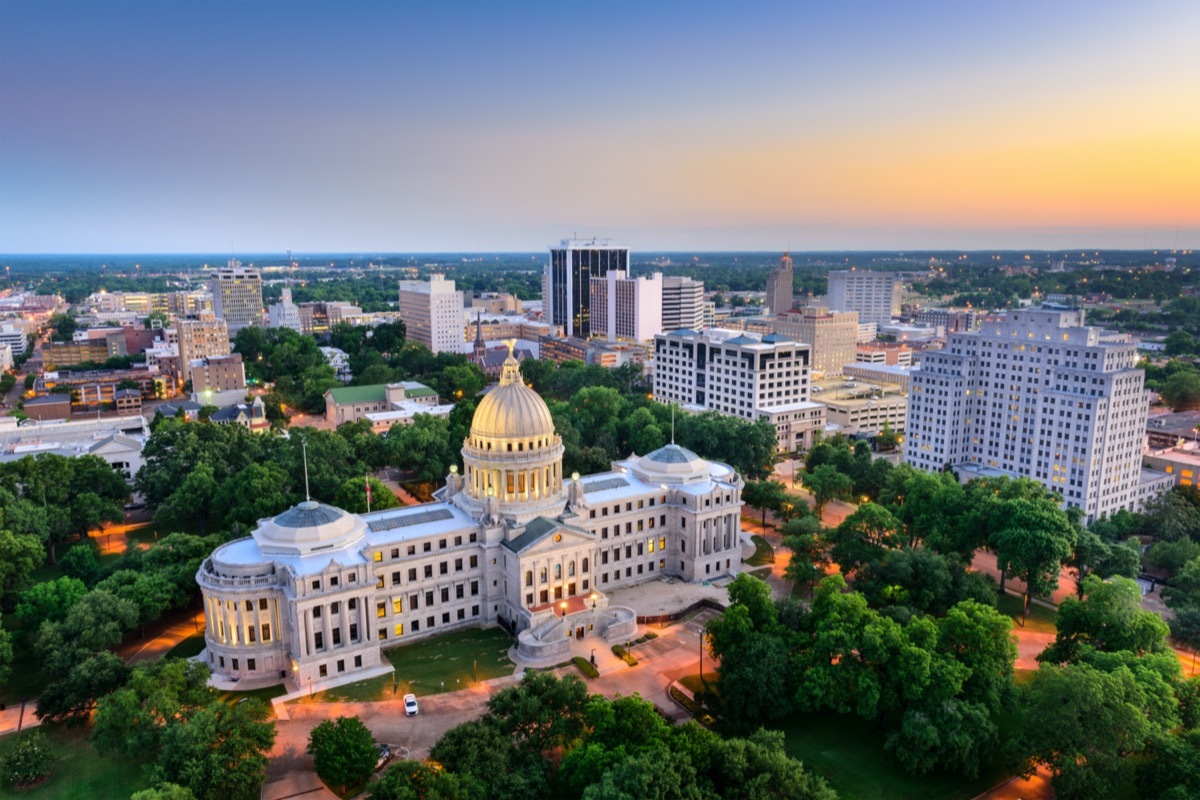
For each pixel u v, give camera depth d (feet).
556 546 475.72
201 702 360.07
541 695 348.38
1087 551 508.12
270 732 331.57
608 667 431.84
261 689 409.28
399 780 293.84
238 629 416.05
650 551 554.46
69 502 610.65
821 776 342.44
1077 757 329.11
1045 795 340.18
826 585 424.87
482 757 314.35
